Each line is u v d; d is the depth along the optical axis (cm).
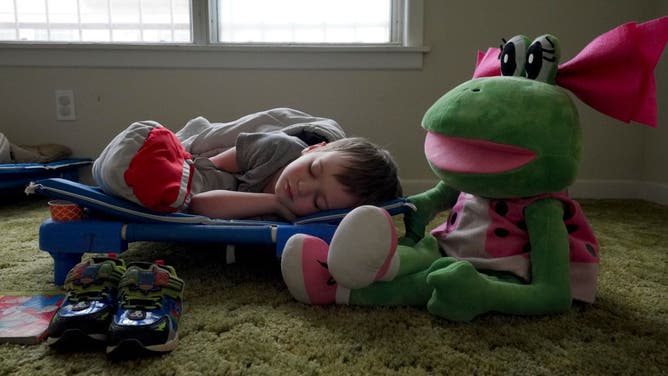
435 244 89
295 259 77
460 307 70
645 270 104
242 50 196
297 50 196
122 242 88
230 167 119
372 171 97
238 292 85
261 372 58
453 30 199
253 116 139
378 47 196
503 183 75
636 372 61
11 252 109
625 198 207
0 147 171
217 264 103
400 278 79
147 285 67
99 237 86
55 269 88
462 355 63
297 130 124
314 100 201
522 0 198
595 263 83
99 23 204
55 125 201
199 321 72
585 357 64
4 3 201
